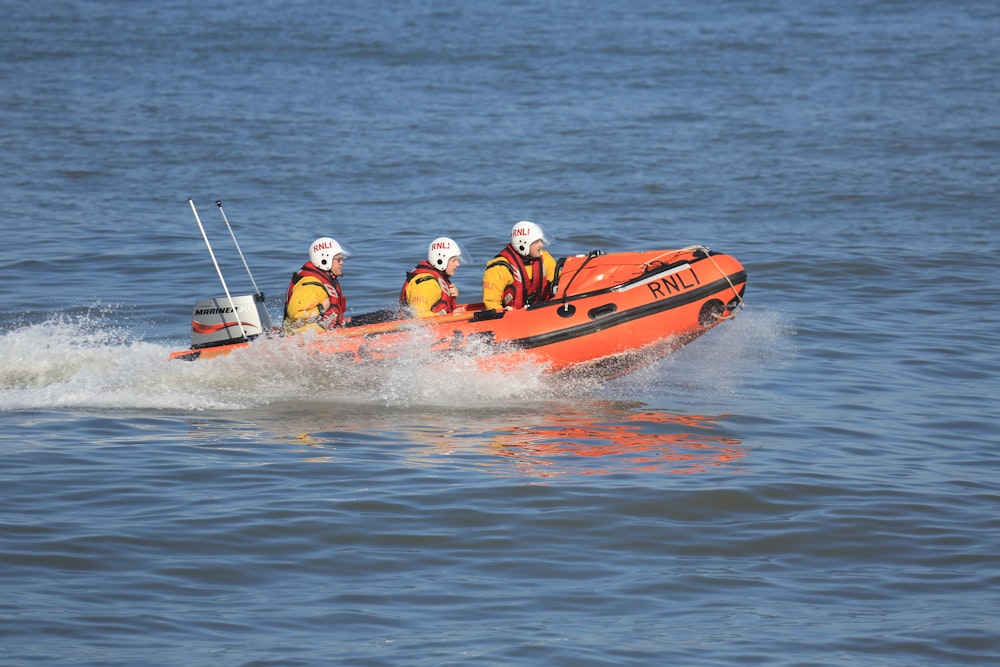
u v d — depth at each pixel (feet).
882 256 152.25
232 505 68.54
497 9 475.31
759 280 140.36
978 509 70.49
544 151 234.17
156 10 472.03
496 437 85.05
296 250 152.66
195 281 136.56
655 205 189.16
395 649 52.37
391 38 395.75
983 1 489.26
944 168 218.59
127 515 66.59
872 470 77.71
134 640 52.49
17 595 56.29
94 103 283.18
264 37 397.60
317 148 234.79
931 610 57.57
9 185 197.06
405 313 100.07
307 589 58.34
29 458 76.69
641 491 72.38
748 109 282.36
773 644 53.72
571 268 103.60
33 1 496.23
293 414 91.04
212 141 240.53
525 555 62.90
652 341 100.53
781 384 100.89
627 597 58.44
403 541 64.28
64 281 135.54
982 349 112.27
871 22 435.12
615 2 497.46
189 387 96.58
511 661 51.39
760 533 66.54
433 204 187.32
